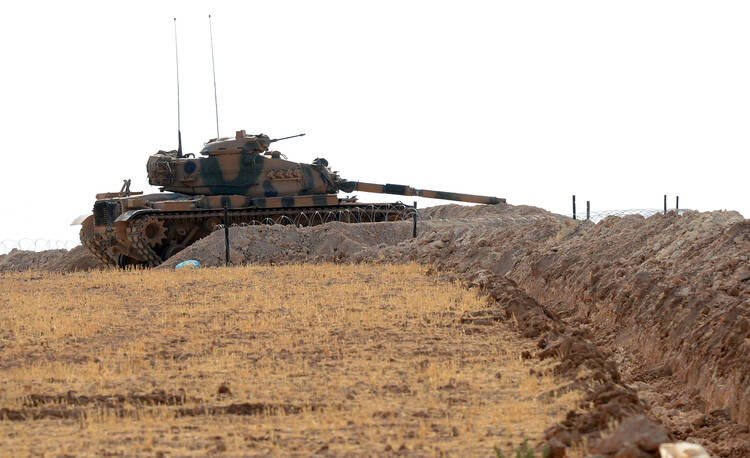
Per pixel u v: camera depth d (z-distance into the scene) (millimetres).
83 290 101000
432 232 143250
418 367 57562
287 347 64688
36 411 47188
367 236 162375
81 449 40031
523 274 109125
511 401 48125
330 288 96562
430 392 50812
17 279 115875
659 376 64812
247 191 185625
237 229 158875
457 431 42406
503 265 116375
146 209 172625
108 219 174250
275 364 59312
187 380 54625
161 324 75812
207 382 54031
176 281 107625
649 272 79750
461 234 139000
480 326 72000
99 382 54188
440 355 61500
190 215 174500
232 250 154375
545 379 52750
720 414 54531
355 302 85438
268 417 45750
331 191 193375
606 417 41594
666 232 95750
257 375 56031
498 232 131125
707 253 81000
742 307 61188
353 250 153000
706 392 57750
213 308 84000
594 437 39594
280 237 158625
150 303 88750
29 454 39156
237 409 47500
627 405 44094
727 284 68875
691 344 62969
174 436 42250
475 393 50500
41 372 57031
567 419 43031
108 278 113562
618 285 83062
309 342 66688
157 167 183750
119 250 174000
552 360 58062
